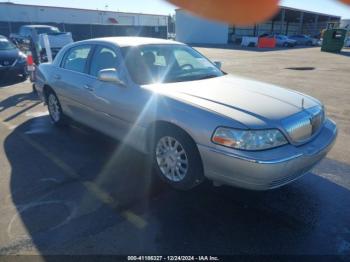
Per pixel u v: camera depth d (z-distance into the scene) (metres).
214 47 32.44
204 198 3.09
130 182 3.42
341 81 10.26
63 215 2.82
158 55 4.00
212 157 2.74
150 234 2.56
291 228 2.64
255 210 2.89
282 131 2.69
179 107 3.01
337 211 2.89
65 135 4.89
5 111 6.31
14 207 2.95
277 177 2.60
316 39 42.38
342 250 2.39
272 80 10.50
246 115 2.73
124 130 3.71
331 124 3.37
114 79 3.60
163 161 3.33
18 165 3.84
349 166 3.83
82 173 3.63
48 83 5.13
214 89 3.34
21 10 35.31
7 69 9.48
